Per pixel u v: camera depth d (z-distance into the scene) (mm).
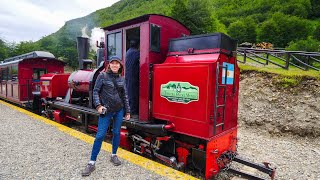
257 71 8797
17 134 5203
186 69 3615
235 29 43750
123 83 3531
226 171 4227
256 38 41688
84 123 6309
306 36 39188
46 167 3514
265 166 3586
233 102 4242
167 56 4328
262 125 7305
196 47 3916
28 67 10102
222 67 3592
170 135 3969
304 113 6891
